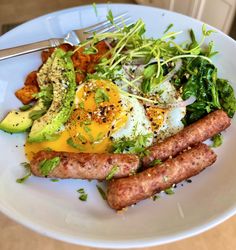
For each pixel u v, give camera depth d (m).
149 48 0.25
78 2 0.34
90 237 0.17
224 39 0.26
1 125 0.22
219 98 0.24
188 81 0.24
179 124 0.23
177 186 0.20
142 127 0.23
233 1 0.31
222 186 0.20
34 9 0.33
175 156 0.21
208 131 0.21
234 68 0.25
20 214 0.17
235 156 0.21
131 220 0.18
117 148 0.21
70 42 0.26
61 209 0.19
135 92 0.25
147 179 0.19
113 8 0.28
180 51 0.25
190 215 0.18
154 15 0.28
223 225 0.20
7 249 0.20
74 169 0.19
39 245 0.20
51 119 0.22
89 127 0.22
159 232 0.17
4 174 0.20
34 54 0.25
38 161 0.19
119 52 0.26
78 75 0.25
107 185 0.20
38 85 0.24
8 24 0.31
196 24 0.27
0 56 0.24
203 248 0.20
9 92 0.24
